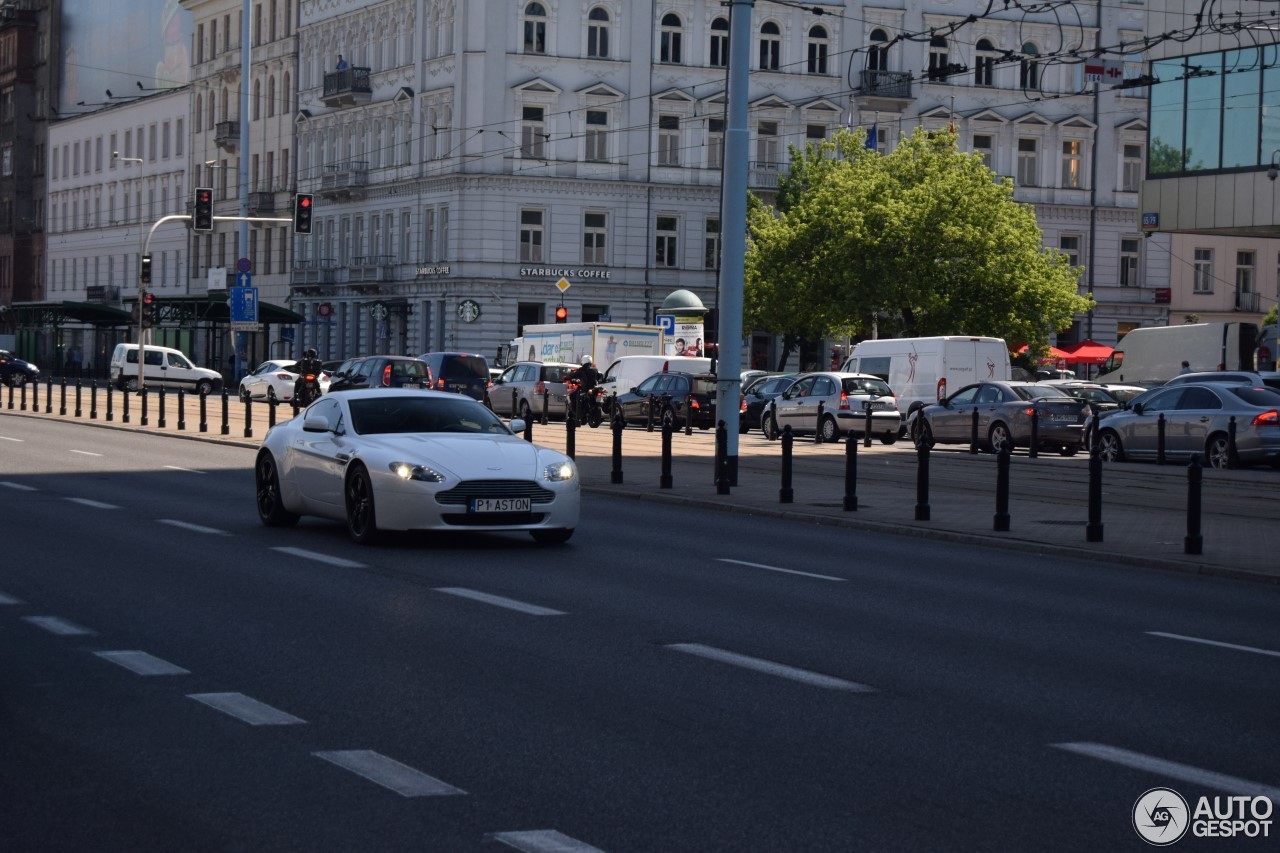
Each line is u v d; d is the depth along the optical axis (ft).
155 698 27.81
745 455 110.83
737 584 44.37
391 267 251.60
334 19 269.03
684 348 201.77
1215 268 260.01
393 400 55.47
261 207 289.94
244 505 65.41
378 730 25.50
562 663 31.55
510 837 19.76
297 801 21.31
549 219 235.20
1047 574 48.98
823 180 217.15
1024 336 197.26
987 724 26.71
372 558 48.34
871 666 31.99
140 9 343.46
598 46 236.84
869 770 23.38
